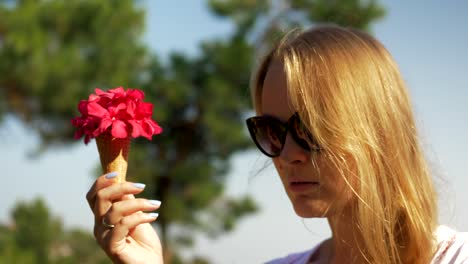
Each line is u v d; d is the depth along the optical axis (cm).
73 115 1130
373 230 173
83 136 181
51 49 1140
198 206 1195
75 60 1095
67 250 1242
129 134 179
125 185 178
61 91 1098
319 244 220
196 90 1182
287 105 179
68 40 1156
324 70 175
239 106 1157
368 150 173
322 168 173
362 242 181
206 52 1222
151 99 1148
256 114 208
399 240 179
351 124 171
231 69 1163
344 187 174
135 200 177
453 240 180
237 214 1263
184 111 1186
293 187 179
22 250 1151
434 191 185
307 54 178
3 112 1143
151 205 178
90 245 1249
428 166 186
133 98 177
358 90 175
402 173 176
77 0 1152
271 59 202
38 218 1198
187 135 1190
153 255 185
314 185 176
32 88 1084
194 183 1191
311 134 174
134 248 184
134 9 1190
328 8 1177
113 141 181
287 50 182
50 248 1213
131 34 1203
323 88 174
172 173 1168
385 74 181
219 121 1136
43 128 1169
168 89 1145
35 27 1095
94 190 181
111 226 178
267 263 232
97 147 184
